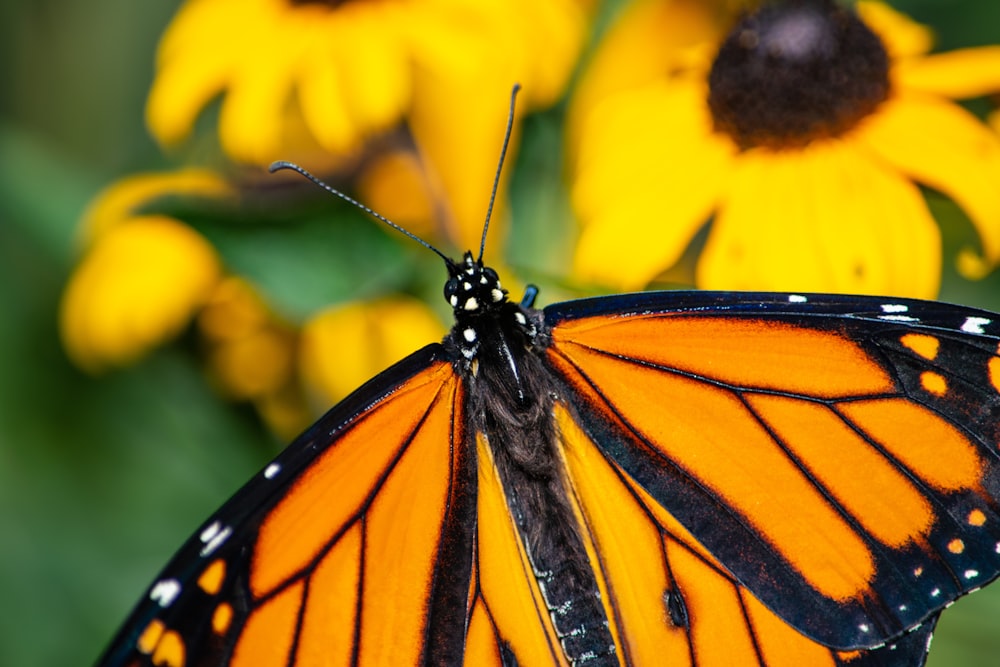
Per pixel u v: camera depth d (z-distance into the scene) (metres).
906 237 0.57
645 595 0.55
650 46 0.61
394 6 0.61
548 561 0.55
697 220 0.58
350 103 0.60
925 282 0.57
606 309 0.55
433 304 0.60
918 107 0.58
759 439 0.54
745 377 0.54
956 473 0.53
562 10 0.61
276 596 0.54
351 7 0.61
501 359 0.55
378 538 0.54
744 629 0.54
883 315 0.53
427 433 0.55
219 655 0.53
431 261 0.59
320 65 0.61
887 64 0.58
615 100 0.60
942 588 0.53
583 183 0.59
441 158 0.61
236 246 0.59
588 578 0.55
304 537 0.54
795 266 0.57
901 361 0.53
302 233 0.58
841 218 0.57
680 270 0.61
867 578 0.54
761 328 0.54
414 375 0.55
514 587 0.55
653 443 0.55
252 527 0.53
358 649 0.54
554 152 0.61
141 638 0.53
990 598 0.58
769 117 0.58
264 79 0.61
